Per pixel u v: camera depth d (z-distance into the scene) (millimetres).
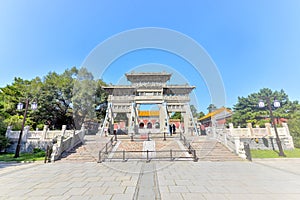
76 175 6969
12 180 6305
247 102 34500
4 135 15352
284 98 32969
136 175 6879
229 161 9961
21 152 14719
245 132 15961
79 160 10328
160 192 4852
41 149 14820
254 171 7492
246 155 10609
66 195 4664
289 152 13094
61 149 11266
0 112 21219
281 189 5035
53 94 24781
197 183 5723
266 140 14719
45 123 25672
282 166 8648
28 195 4711
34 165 9391
